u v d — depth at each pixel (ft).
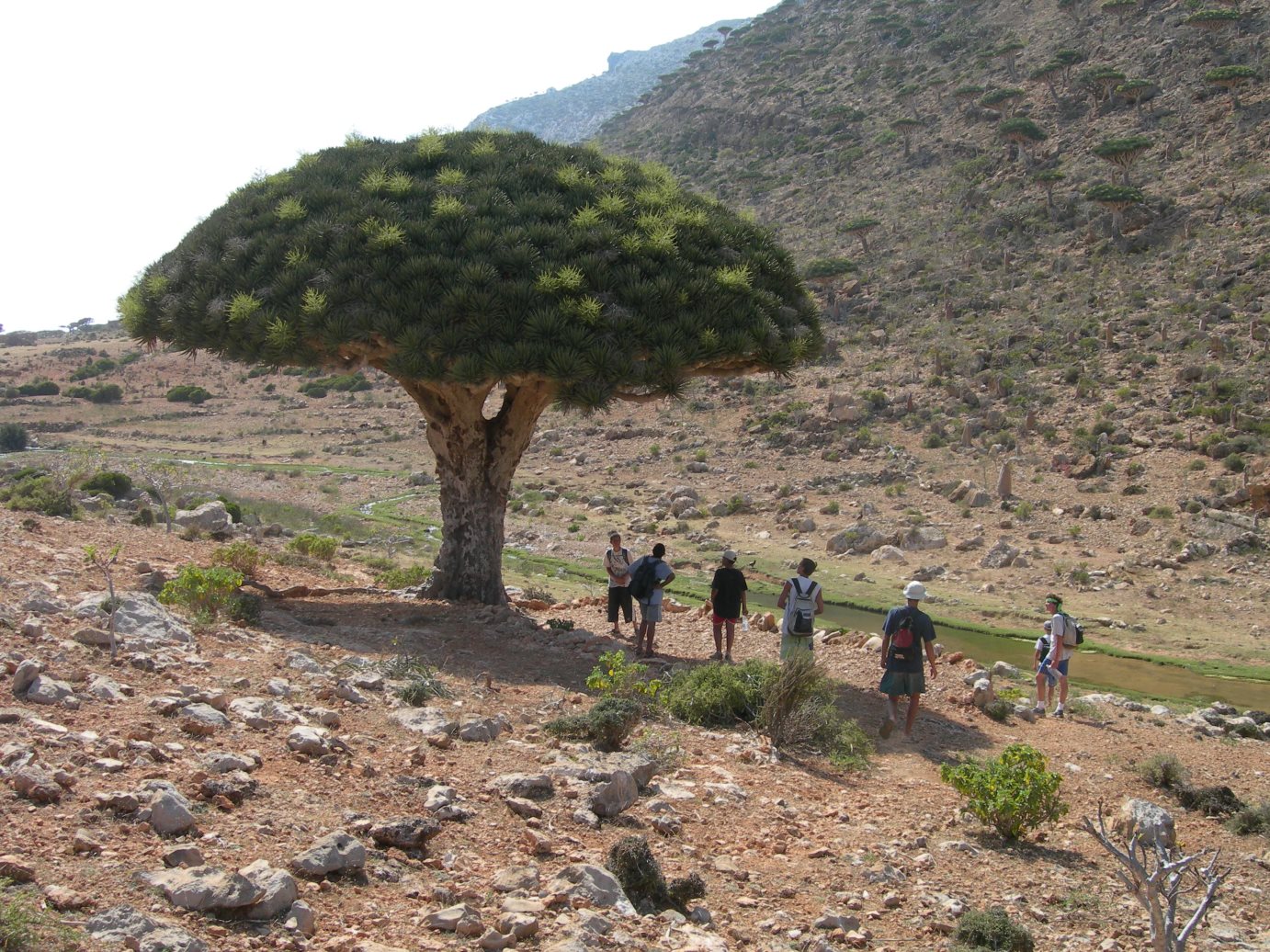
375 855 22.06
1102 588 119.65
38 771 21.39
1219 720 62.23
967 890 28.32
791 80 584.40
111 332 581.53
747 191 447.01
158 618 38.09
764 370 58.18
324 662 40.37
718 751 37.01
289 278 54.29
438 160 63.26
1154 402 183.42
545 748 32.01
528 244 55.36
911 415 203.41
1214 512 135.85
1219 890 32.17
